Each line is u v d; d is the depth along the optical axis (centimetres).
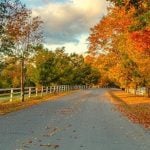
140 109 3173
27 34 3956
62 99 4712
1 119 2216
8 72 4650
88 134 1644
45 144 1362
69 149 1271
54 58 6950
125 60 4800
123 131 1761
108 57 5300
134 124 2058
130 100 4588
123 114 2680
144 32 2397
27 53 3975
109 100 4566
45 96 5350
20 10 3466
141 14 2144
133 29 2298
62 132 1691
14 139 1470
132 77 4950
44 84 6869
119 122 2147
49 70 6819
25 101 3991
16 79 6619
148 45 2464
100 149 1284
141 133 1698
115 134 1658
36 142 1405
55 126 1909
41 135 1589
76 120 2211
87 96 5747
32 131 1708
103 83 15412
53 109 3023
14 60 3869
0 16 2978
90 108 3198
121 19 3772
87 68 13700
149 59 3612
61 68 8631
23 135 1582
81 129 1811
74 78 11462
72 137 1546
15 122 2066
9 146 1309
